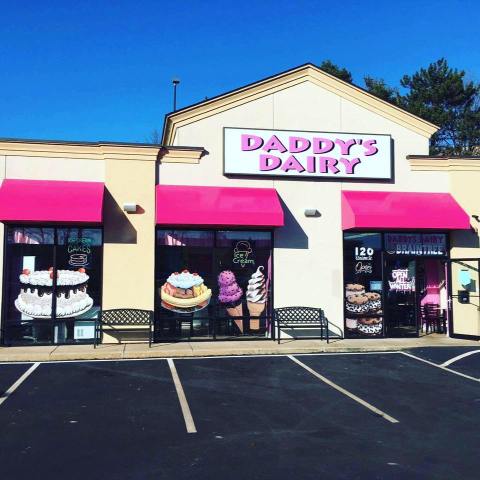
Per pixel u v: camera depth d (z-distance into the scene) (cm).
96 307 1374
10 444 645
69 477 543
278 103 1495
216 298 1430
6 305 1336
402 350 1330
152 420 746
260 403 838
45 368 1098
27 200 1271
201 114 1457
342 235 1491
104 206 1377
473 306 1520
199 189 1423
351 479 540
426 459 599
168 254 1418
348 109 1527
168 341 1396
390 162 1523
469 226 1532
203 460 592
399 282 1528
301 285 1462
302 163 1480
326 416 771
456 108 4262
